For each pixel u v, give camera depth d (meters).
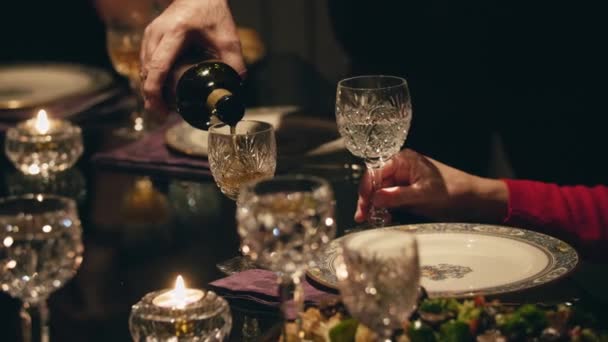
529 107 2.77
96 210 2.03
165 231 1.88
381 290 1.12
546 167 2.79
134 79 2.72
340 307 1.30
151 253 1.77
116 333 1.45
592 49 2.65
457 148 2.79
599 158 2.71
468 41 2.80
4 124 2.67
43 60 4.12
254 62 3.16
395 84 1.93
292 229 1.22
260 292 1.51
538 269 1.51
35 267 1.36
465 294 1.40
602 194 1.99
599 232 1.95
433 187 1.94
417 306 1.27
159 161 2.26
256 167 1.78
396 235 1.18
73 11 4.15
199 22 2.17
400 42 2.93
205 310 1.31
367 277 1.12
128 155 2.32
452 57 2.85
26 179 2.26
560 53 2.69
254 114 2.53
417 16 2.87
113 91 2.94
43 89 2.93
